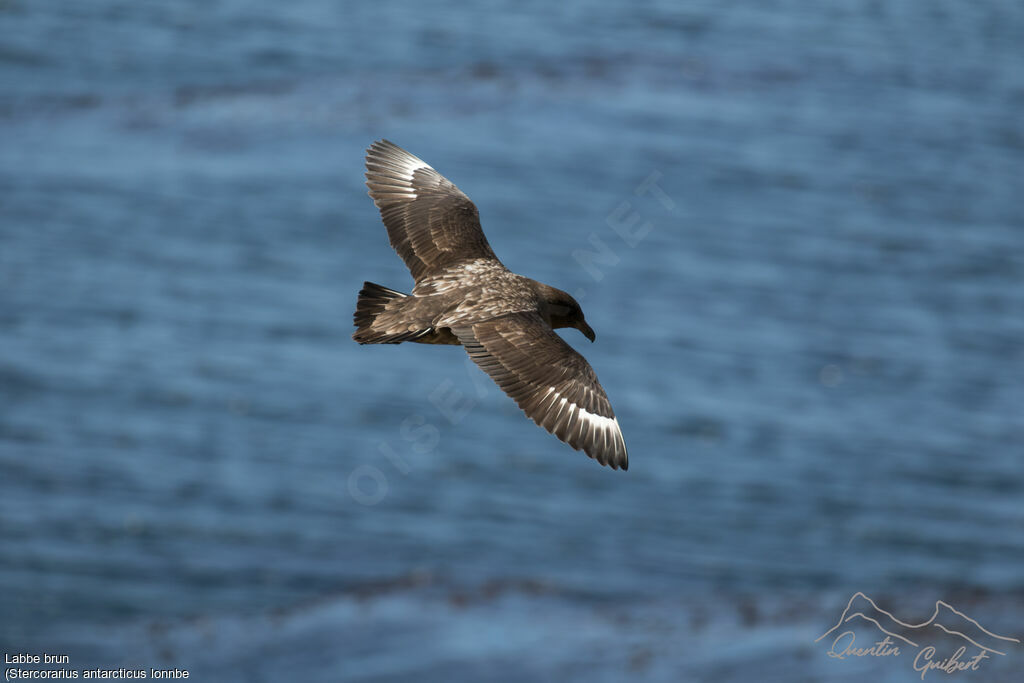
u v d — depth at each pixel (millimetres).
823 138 58094
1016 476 35781
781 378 40688
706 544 31797
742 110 60250
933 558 31562
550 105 58188
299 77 60938
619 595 29453
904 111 61812
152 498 32625
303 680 25922
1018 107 63656
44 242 45875
